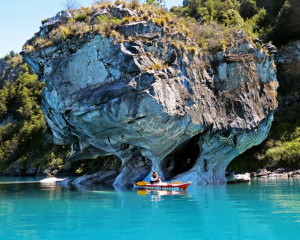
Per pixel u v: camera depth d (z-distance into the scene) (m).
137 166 18.98
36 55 16.42
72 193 14.30
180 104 14.93
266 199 11.05
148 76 14.14
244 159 30.55
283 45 37.81
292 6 35.78
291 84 36.09
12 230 6.89
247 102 17.33
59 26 16.84
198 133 16.30
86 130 15.94
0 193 14.84
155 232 6.58
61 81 15.64
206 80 16.69
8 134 62.00
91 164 38.47
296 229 6.74
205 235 6.34
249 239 6.04
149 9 17.34
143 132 15.00
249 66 17.94
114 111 14.03
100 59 15.06
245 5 45.19
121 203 10.51
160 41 15.52
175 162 19.05
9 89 77.31
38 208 9.77
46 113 17.84
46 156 49.50
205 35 18.03
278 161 27.86
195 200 10.90
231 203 10.16
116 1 17.44
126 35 15.55
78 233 6.58
